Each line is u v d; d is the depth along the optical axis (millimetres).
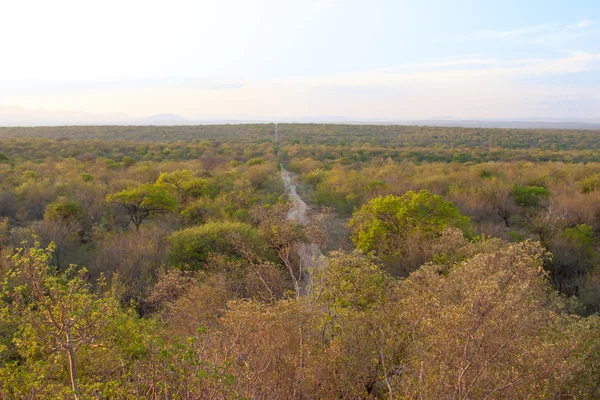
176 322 9461
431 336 6363
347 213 27438
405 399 6277
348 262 9891
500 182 28938
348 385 7203
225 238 16234
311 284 10336
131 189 23109
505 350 5641
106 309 6398
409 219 16719
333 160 54219
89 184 26875
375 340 7902
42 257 5305
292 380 6852
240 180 32062
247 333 6910
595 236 19953
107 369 6969
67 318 5559
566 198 23344
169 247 16812
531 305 5859
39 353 7172
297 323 7426
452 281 7277
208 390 4953
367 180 32500
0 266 12695
